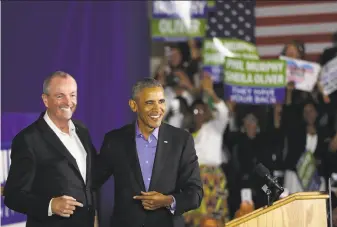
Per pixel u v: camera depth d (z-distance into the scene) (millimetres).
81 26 11977
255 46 12953
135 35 13117
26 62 10672
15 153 6113
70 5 11758
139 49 13188
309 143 12344
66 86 6137
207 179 12156
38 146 6125
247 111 12578
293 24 13258
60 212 5848
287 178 12227
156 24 12789
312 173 12234
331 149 12219
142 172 6211
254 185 12047
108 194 11961
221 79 12688
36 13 10977
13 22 10453
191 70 12727
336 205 7797
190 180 6211
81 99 11969
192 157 6320
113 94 12617
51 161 6117
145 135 6258
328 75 12641
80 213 6184
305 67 12727
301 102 12562
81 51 11977
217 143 12258
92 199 6430
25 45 10688
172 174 6195
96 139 12320
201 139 12273
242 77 12672
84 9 12047
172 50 12797
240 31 12906
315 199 6016
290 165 12258
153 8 12758
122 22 12797
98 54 12367
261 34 13336
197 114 12367
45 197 5992
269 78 12703
